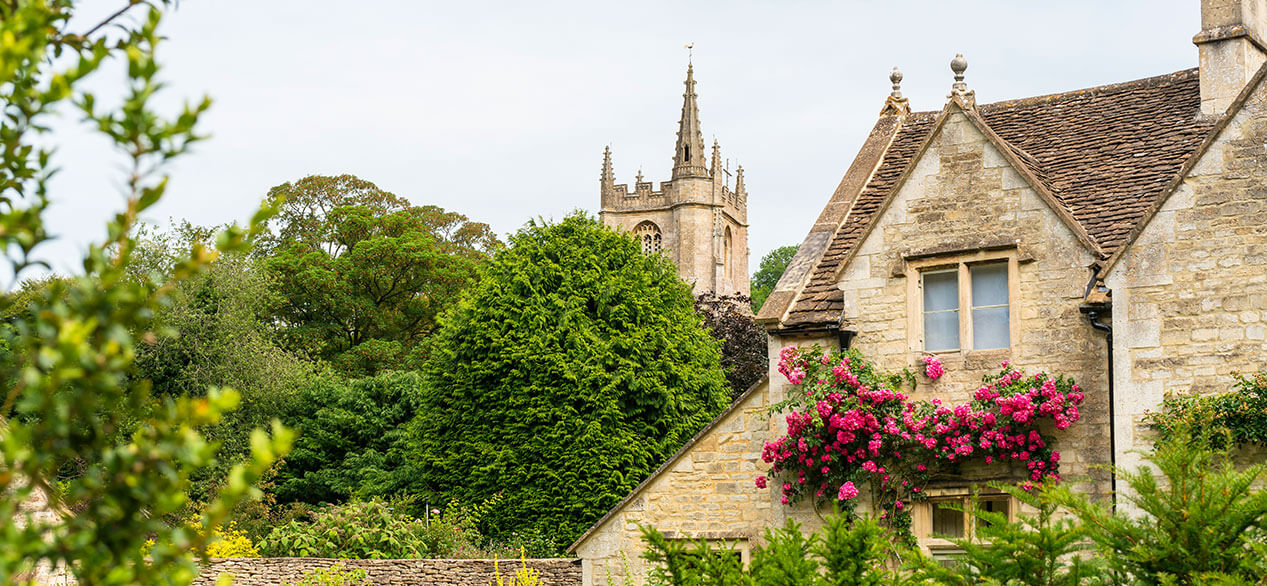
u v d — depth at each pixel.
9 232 3.74
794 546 8.61
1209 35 16.17
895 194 15.34
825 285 15.98
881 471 14.33
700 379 37.53
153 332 3.96
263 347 40.78
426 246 57.12
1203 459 7.95
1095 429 13.69
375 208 62.06
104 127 3.84
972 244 14.71
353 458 41.91
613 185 92.62
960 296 14.73
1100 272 13.41
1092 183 15.76
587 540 17.41
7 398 3.88
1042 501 8.26
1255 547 7.30
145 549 4.58
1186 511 7.66
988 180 14.87
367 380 43.59
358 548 23.45
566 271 36.97
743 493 16.52
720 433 16.77
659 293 39.12
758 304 82.19
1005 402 13.74
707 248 90.75
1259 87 13.03
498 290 36.22
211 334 38.97
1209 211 13.03
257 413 40.06
